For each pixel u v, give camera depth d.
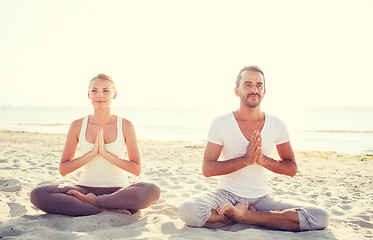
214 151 3.02
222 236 2.51
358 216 3.36
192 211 2.71
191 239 2.39
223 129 3.00
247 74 2.94
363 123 29.69
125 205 3.05
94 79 3.27
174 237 2.47
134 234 2.55
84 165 3.29
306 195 4.38
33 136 14.49
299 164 7.50
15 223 2.72
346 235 2.70
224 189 2.96
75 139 3.32
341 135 17.72
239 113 3.09
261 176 2.97
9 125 28.16
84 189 3.17
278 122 3.06
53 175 5.30
